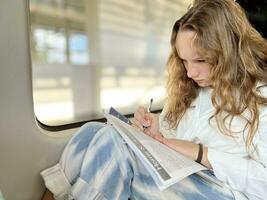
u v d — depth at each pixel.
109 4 1.31
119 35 1.39
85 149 0.99
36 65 1.10
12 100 0.98
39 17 1.08
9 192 1.00
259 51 0.88
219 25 0.82
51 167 1.11
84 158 0.94
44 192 1.18
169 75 1.12
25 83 1.01
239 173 0.84
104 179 0.90
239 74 0.86
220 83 0.86
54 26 1.14
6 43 0.93
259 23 1.21
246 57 0.85
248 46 0.85
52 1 1.11
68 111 1.26
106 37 1.34
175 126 1.12
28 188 1.09
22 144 1.04
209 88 1.00
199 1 0.89
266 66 0.89
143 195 0.92
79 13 1.21
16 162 1.02
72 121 1.29
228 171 0.85
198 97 1.05
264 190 0.82
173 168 0.76
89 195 0.90
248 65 0.85
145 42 1.53
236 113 0.87
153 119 1.18
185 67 1.02
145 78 1.59
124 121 1.08
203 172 0.85
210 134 0.96
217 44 0.82
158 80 1.67
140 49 1.52
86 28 1.25
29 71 1.01
